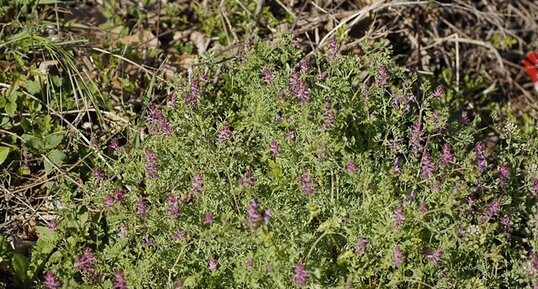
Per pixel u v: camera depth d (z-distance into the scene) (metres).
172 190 1.41
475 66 1.86
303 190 1.33
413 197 1.37
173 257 1.36
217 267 1.37
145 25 1.75
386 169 1.41
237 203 1.39
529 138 1.49
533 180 1.45
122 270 1.35
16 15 1.67
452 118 1.75
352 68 1.47
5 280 1.44
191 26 1.75
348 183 1.42
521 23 1.93
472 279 1.36
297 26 1.72
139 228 1.38
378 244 1.33
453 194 1.34
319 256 1.35
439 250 1.32
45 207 1.52
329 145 1.36
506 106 1.83
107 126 1.58
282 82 1.43
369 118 1.43
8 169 1.54
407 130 1.46
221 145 1.40
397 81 1.75
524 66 1.85
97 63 1.63
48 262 1.40
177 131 1.43
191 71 1.55
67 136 1.57
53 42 1.58
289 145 1.39
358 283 1.33
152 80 1.59
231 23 1.74
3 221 1.52
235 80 1.53
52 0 1.65
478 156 1.43
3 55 1.62
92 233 1.46
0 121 1.55
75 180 1.53
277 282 1.27
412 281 1.33
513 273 1.37
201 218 1.35
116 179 1.52
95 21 1.73
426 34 1.82
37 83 1.57
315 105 1.40
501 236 1.38
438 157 1.44
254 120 1.43
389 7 1.76
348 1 1.78
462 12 1.86
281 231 1.33
